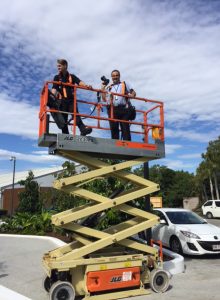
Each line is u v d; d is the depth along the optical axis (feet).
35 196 67.82
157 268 19.04
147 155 20.16
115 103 20.65
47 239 39.37
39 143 18.75
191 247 28.19
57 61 19.11
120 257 17.87
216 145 126.11
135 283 18.07
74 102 18.53
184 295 17.99
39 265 25.61
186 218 32.12
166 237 31.04
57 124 18.54
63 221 17.49
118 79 21.31
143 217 19.74
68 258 17.21
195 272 23.25
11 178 108.68
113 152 19.10
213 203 82.84
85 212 18.06
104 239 18.13
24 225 45.06
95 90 19.36
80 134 18.83
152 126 20.98
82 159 18.66
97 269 17.25
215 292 18.48
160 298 17.53
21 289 19.36
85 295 17.10
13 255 29.73
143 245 19.29
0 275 22.61
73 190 18.24
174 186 140.05
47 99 18.33
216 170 125.70
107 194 30.60
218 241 28.02
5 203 95.76
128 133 20.65
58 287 16.53
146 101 21.17
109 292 17.71
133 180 19.89
